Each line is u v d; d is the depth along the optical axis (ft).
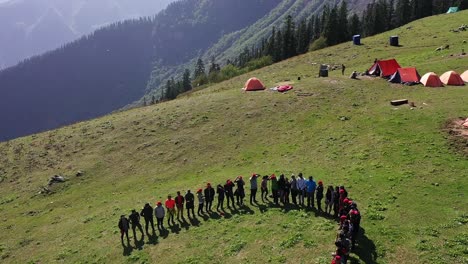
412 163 115.34
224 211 111.65
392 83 188.85
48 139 203.82
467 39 249.14
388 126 143.74
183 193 129.39
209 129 178.60
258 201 113.70
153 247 100.53
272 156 146.10
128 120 206.18
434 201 94.79
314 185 102.78
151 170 157.58
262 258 85.30
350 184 110.22
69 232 122.21
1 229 134.21
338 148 138.00
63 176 163.53
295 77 251.19
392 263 76.28
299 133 159.02
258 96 202.08
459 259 74.90
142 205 128.26
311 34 582.76
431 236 82.48
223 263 86.89
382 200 98.84
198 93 281.74
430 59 219.20
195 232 103.04
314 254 82.58
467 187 98.53
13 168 179.22
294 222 96.78
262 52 598.75
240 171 138.72
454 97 157.48
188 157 161.07
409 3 531.50
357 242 83.66
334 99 182.50
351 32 509.76
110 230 116.26
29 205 149.07
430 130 132.67
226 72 485.15
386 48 281.13
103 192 148.56
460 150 116.67
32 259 110.01
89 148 184.14
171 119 195.21
